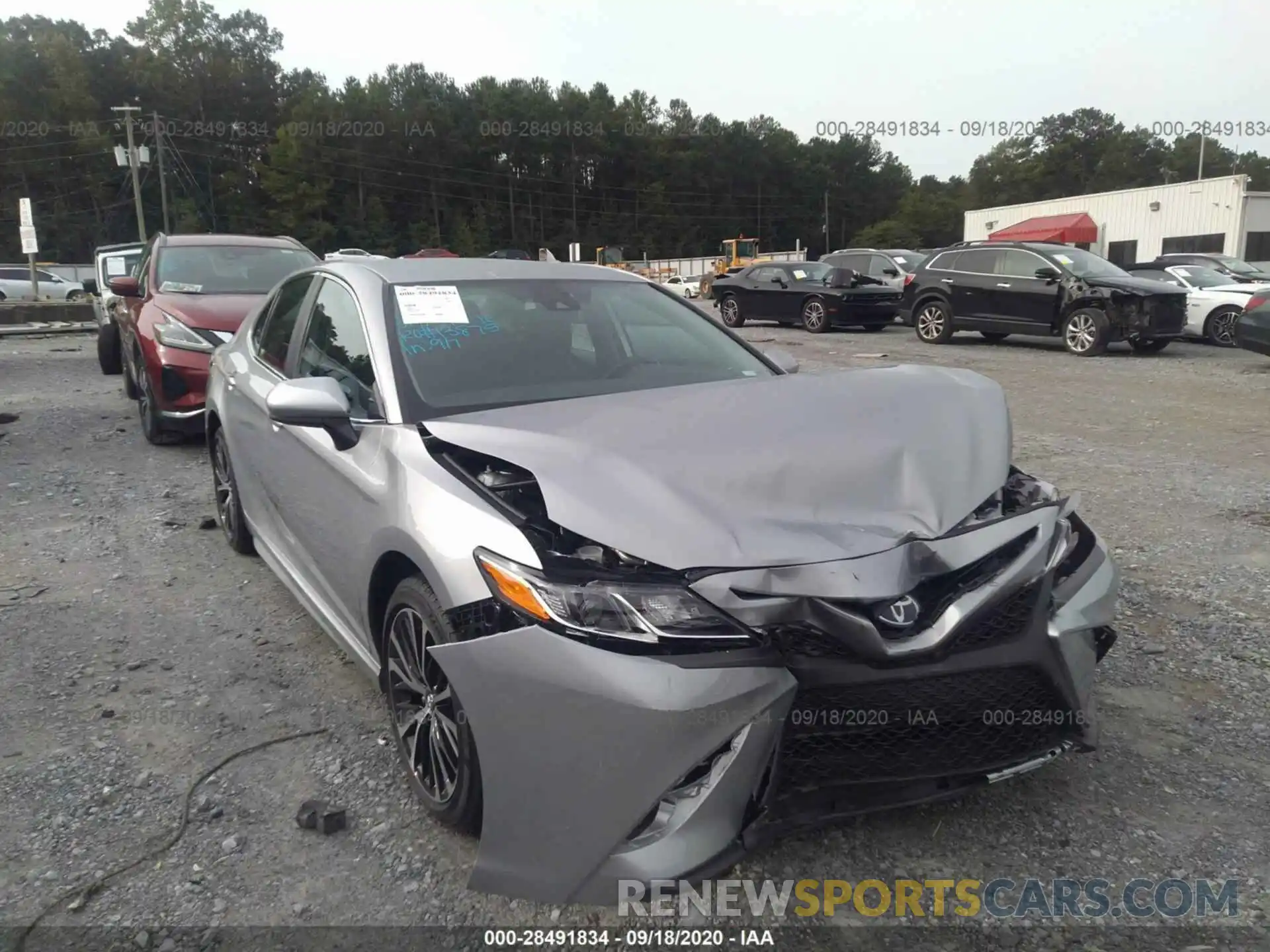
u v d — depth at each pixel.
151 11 91.12
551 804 2.21
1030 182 88.12
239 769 3.04
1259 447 7.73
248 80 91.69
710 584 2.17
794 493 2.38
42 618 4.27
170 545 5.34
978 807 2.79
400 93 88.69
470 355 3.38
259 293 8.09
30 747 3.16
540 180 91.44
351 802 2.85
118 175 76.00
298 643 4.01
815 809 2.34
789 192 99.75
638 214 94.38
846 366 13.48
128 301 8.66
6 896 2.44
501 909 2.38
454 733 2.56
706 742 2.12
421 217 86.94
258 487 4.31
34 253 24.94
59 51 81.31
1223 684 3.56
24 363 13.97
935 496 2.44
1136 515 5.80
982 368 13.12
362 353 3.41
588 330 3.69
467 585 2.36
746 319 20.77
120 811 2.81
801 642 2.21
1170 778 2.94
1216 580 4.67
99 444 8.04
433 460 2.72
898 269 20.42
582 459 2.47
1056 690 2.44
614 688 2.12
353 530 3.00
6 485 6.62
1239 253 29.09
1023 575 2.37
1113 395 10.59
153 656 3.87
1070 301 14.66
